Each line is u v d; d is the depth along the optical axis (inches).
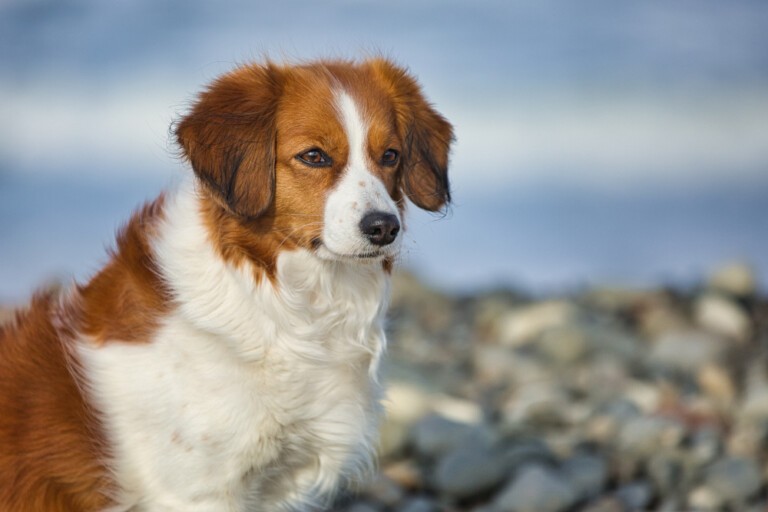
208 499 251.0
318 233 257.8
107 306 256.8
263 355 251.8
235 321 248.7
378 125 267.9
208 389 245.6
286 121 263.1
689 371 500.7
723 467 349.1
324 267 261.9
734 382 470.9
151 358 247.1
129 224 267.3
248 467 253.1
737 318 573.6
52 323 261.6
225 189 254.4
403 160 283.4
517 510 335.0
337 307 264.5
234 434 247.1
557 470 353.7
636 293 634.8
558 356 516.4
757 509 337.1
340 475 273.9
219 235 252.5
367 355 271.6
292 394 255.1
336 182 261.0
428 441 374.6
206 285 249.3
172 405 244.8
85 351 253.1
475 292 700.7
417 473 360.8
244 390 248.7
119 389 247.6
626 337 541.6
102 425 249.1
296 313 257.1
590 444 377.7
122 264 259.8
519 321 573.6
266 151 261.0
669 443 365.7
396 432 380.2
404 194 284.0
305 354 256.4
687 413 414.3
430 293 671.1
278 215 260.7
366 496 343.0
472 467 347.3
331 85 269.1
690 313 593.9
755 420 411.8
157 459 247.9
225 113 263.9
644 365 507.8
